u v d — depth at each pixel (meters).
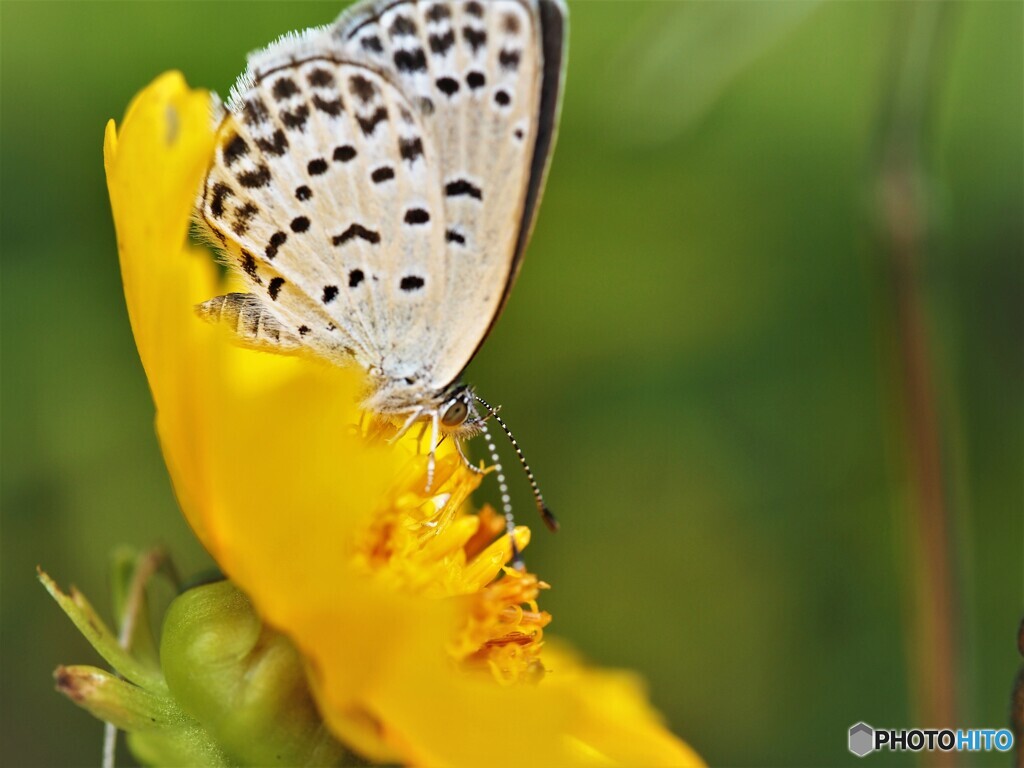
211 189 0.11
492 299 0.11
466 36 0.11
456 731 0.10
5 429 0.13
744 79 0.14
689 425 0.14
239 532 0.10
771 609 0.14
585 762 0.11
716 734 0.14
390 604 0.10
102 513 0.13
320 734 0.10
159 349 0.10
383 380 0.11
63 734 0.13
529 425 0.14
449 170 0.11
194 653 0.10
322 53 0.11
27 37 0.14
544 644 0.11
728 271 0.14
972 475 0.14
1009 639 0.14
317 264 0.11
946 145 0.14
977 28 0.14
